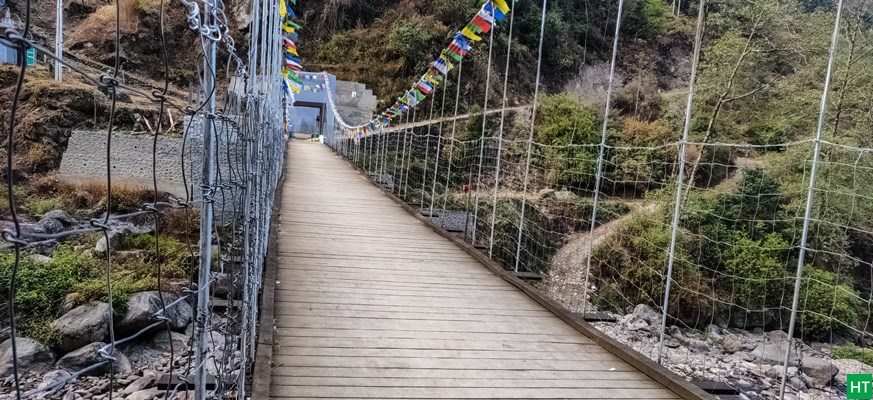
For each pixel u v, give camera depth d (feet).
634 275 29.45
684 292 26.66
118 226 24.45
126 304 18.02
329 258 16.22
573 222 37.52
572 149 43.47
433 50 83.46
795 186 29.60
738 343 23.58
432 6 88.17
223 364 7.22
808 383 20.16
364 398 8.36
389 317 11.89
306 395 8.27
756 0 43.98
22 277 18.71
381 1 92.68
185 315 19.01
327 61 85.97
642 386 9.59
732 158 40.11
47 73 40.63
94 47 59.52
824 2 56.59
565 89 80.18
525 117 66.28
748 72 41.86
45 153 33.19
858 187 28.60
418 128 63.05
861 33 37.45
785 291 26.48
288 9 19.77
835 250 27.22
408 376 9.21
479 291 14.47
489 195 41.81
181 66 62.39
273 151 17.87
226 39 5.64
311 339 10.34
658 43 87.30
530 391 9.07
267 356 9.20
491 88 74.28
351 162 48.34
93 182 30.73
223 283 14.34
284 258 15.76
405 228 21.94
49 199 29.45
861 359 23.79
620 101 65.57
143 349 17.56
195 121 15.42
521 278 15.69
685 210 27.37
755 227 28.58
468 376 9.43
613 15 90.48
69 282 19.16
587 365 10.34
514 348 10.87
